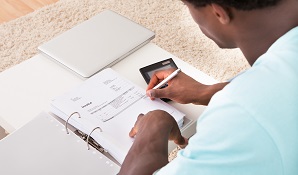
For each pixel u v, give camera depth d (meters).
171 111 1.16
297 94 0.57
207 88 1.17
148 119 0.98
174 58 1.44
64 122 1.15
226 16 0.61
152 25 2.52
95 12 2.59
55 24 2.51
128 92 1.21
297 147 0.57
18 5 2.63
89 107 1.15
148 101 1.18
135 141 0.93
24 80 1.34
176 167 0.61
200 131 0.60
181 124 1.16
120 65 1.41
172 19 2.56
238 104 0.57
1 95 1.28
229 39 0.68
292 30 0.61
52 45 1.44
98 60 1.39
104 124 1.10
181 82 1.19
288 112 0.56
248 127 0.56
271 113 0.56
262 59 0.62
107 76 1.26
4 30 2.45
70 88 1.31
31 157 1.02
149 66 1.34
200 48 2.41
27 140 1.05
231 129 0.57
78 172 0.99
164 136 0.94
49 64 1.41
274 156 0.56
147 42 1.51
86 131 1.10
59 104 1.15
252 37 0.64
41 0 2.67
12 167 0.99
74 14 2.58
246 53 0.68
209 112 0.60
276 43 0.61
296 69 0.58
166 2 2.65
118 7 2.63
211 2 0.60
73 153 1.03
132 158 0.89
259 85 0.58
